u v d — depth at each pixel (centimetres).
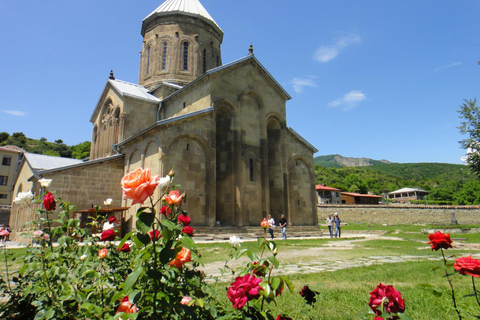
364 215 4453
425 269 800
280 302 487
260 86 2359
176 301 253
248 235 1884
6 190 4653
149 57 2912
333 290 562
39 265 355
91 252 377
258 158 2222
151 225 208
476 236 2273
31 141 8600
